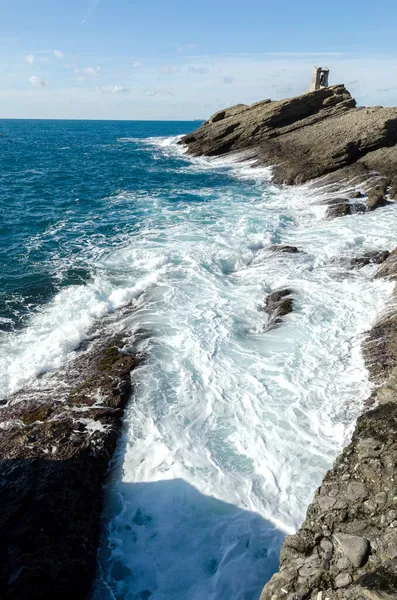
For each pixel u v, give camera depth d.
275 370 8.78
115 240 17.16
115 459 6.92
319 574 4.25
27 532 5.51
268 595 4.29
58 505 5.90
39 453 6.71
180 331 10.26
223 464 6.74
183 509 6.12
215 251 15.17
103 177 32.50
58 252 15.88
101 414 7.59
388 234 16.19
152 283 12.92
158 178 31.84
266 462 6.76
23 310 11.51
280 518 5.94
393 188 21.50
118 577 5.41
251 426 7.42
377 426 5.82
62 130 132.38
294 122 39.91
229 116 47.81
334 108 39.16
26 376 8.79
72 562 5.34
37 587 4.97
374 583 3.91
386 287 11.77
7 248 16.28
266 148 36.22
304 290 12.05
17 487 6.09
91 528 5.85
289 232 17.62
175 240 16.70
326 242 15.84
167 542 5.74
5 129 134.00
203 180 30.67
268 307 11.36
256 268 13.87
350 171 25.52
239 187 27.73
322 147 30.53
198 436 7.26
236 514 6.02
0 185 28.67
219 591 5.20
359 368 8.59
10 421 7.57
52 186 28.77
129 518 6.06
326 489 5.21
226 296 12.01
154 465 6.77
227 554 5.57
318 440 7.11
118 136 97.12
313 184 26.03
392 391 6.82
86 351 9.64
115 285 13.01
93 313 11.23
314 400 7.93
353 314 10.73
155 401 8.02
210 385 8.41
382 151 26.62
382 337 9.26
